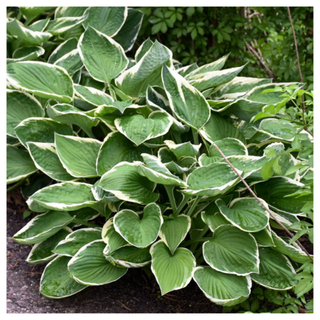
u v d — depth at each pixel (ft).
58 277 4.44
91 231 4.59
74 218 4.70
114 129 4.77
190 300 4.59
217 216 4.43
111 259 4.17
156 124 4.37
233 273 4.03
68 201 4.31
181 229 4.28
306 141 4.19
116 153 4.58
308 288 3.65
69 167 4.57
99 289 4.63
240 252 4.15
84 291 4.58
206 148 4.82
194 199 4.50
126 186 4.24
